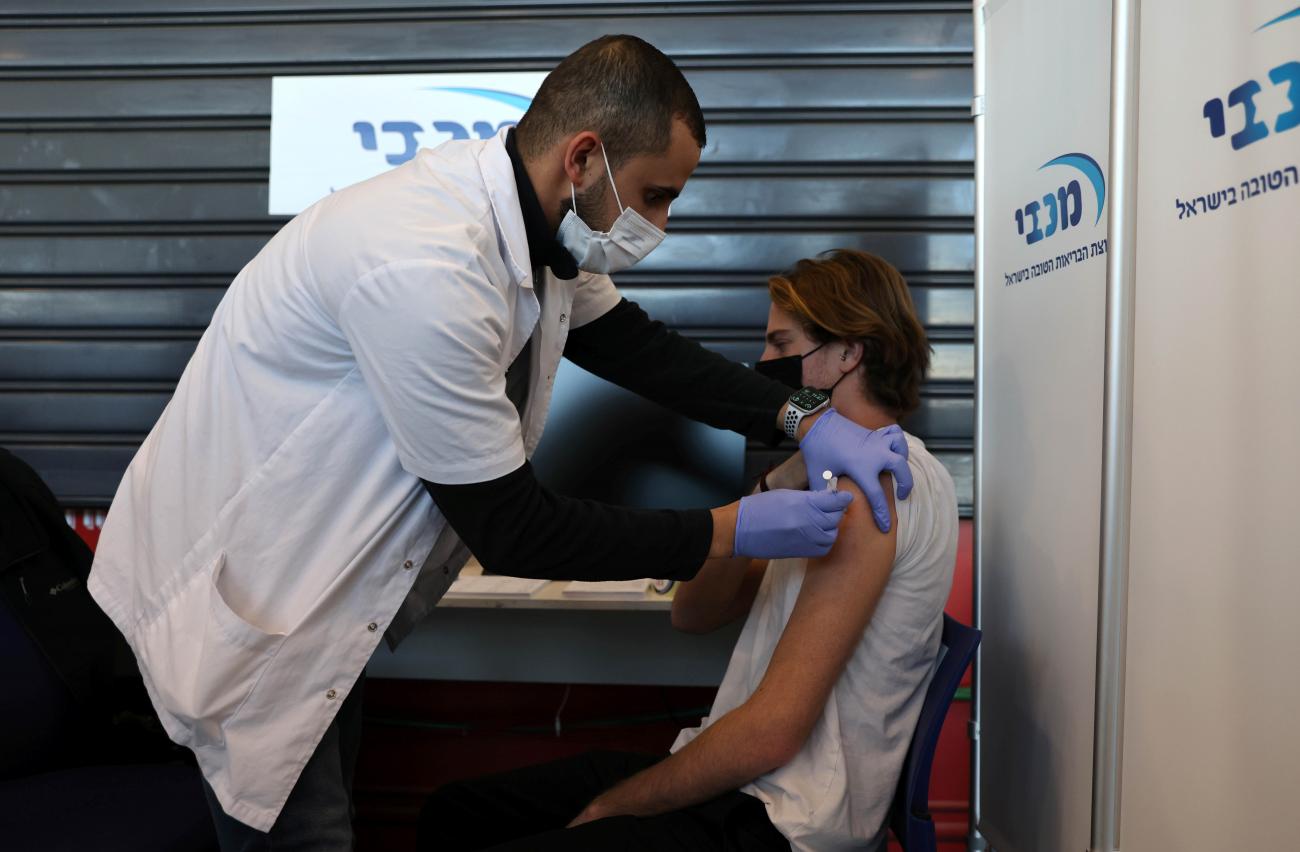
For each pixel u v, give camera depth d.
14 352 2.52
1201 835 1.23
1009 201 1.72
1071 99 1.48
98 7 2.47
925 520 1.24
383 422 1.11
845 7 2.37
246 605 1.12
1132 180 1.22
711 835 1.16
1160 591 1.31
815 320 1.35
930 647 1.26
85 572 1.80
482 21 2.42
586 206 1.14
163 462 1.19
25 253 2.51
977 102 1.83
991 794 1.81
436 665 2.09
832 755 1.20
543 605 1.84
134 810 1.50
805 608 1.18
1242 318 1.14
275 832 1.12
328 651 1.13
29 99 2.50
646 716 2.46
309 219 1.14
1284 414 1.08
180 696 1.07
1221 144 1.17
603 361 1.57
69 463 2.52
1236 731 1.16
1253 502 1.13
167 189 2.48
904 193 2.38
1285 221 1.07
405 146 2.43
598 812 1.26
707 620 1.57
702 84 2.40
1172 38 1.26
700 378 1.54
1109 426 1.25
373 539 1.12
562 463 2.17
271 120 2.45
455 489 1.04
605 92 1.08
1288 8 1.06
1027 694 1.63
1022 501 1.66
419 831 1.53
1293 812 1.08
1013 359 1.70
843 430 1.27
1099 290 1.39
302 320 1.08
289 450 1.11
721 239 2.42
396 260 1.00
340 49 2.44
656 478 2.15
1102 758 1.27
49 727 1.66
